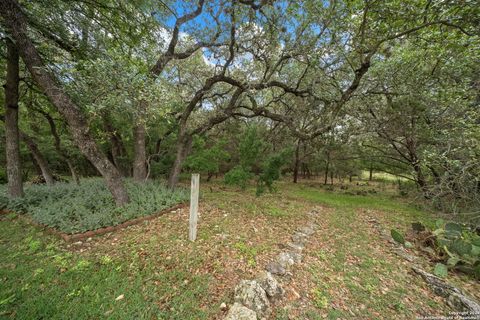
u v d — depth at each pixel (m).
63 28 4.67
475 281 3.16
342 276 3.13
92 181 7.28
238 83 6.92
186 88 9.82
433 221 6.12
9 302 2.10
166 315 2.10
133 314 2.08
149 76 4.75
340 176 16.89
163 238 3.65
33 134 9.56
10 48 4.83
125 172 9.52
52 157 10.77
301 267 3.21
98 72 3.60
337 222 5.83
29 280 2.47
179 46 8.03
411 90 5.99
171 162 9.76
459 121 4.70
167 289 2.46
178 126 9.30
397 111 6.98
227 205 6.25
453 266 3.45
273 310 2.31
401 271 3.40
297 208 6.98
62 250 3.25
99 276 2.60
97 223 3.90
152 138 9.17
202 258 3.10
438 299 2.77
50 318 1.96
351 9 4.31
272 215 5.71
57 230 3.82
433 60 5.94
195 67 9.37
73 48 5.05
